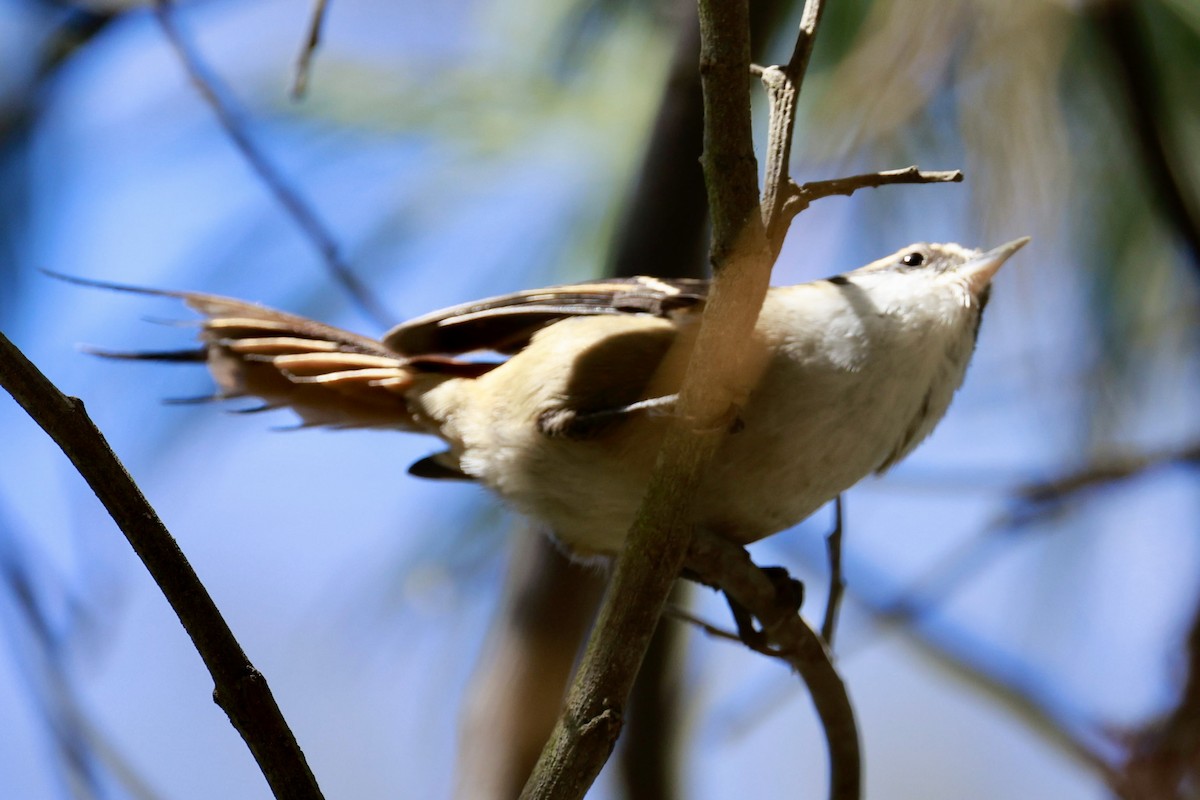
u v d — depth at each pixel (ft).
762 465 19.34
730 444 19.12
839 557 19.33
